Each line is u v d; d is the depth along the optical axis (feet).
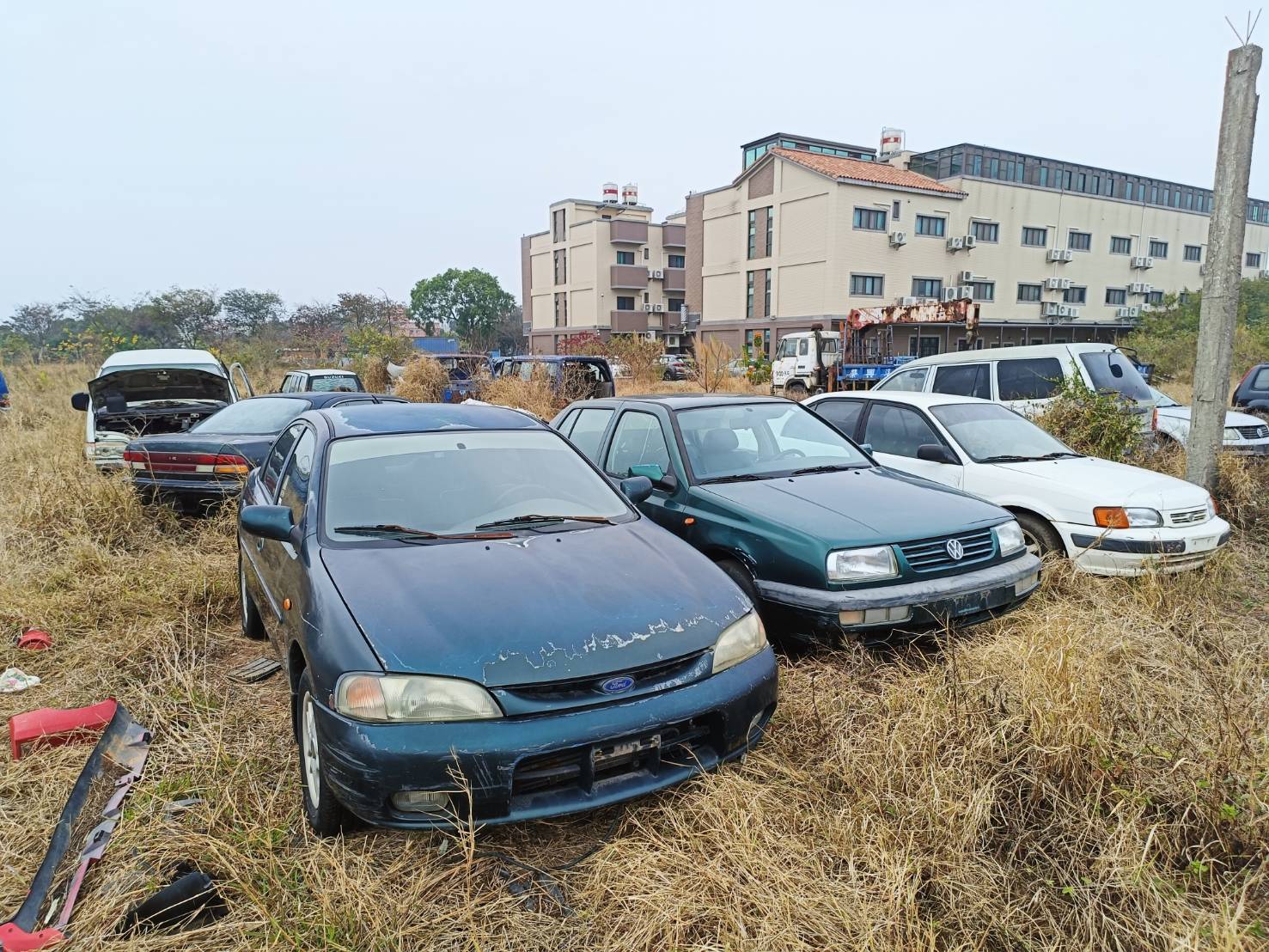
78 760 10.34
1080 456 19.90
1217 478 22.68
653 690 8.55
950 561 13.28
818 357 63.31
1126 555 16.51
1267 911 7.57
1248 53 20.38
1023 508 17.92
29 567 17.67
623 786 8.41
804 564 12.84
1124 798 8.69
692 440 16.44
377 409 13.84
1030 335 137.08
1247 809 8.53
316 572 9.59
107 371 28.96
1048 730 9.54
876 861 8.11
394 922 7.45
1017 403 26.12
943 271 124.57
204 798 9.27
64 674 13.04
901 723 10.16
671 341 171.01
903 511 13.94
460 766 7.71
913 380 30.68
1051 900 7.76
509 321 242.78
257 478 15.85
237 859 8.11
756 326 127.24
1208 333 21.98
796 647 13.50
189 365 30.12
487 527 11.07
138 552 19.81
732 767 9.52
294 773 10.01
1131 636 13.21
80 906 7.59
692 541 15.03
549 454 13.14
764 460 16.79
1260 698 10.87
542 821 9.11
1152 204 152.15
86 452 26.53
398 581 9.27
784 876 7.84
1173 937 6.93
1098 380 26.21
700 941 7.34
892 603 12.47
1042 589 16.42
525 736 7.88
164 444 21.79
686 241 148.36
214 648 14.46
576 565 9.93
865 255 115.44
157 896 7.59
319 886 7.80
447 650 8.12
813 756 10.25
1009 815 8.89
